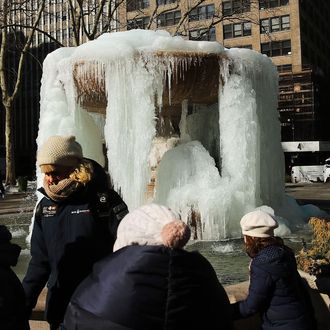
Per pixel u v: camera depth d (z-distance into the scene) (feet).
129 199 28.55
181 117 33.17
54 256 8.07
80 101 30.40
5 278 6.98
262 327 8.80
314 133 169.89
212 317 6.03
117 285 5.90
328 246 13.57
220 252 23.45
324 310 11.75
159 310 5.77
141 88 26.94
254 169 28.58
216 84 28.55
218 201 27.30
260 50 173.68
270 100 30.83
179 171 28.71
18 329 6.91
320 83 179.73
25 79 290.15
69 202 8.08
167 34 29.12
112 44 26.94
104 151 34.81
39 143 29.17
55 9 256.93
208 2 169.37
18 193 86.22
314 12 197.26
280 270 8.52
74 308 6.15
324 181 120.78
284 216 30.94
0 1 107.45
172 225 6.07
